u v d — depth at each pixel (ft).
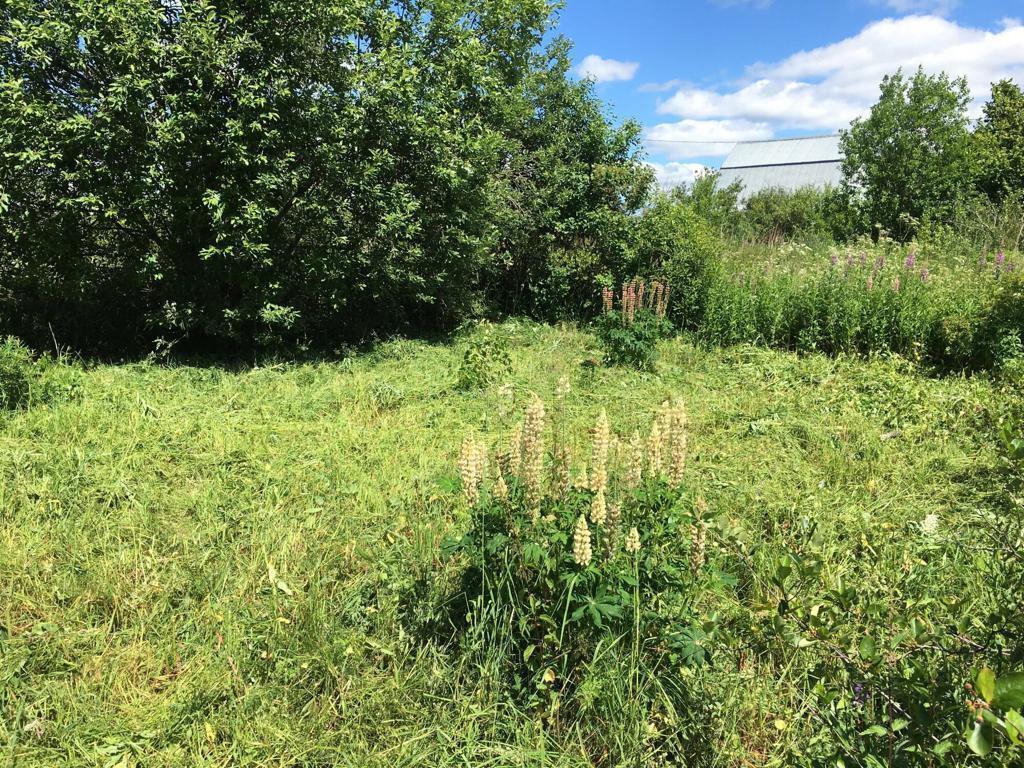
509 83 38.47
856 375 23.66
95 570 11.02
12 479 14.03
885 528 12.76
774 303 29.30
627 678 8.17
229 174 23.50
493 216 33.37
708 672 8.66
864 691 7.66
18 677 8.79
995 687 4.70
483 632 8.93
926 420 18.57
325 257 26.43
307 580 11.16
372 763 7.73
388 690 8.73
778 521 13.37
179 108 22.04
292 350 27.14
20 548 11.60
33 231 21.72
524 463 8.89
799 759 7.34
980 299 25.59
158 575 11.09
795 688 8.54
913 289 26.96
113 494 13.69
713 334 29.73
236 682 8.91
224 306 25.35
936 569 11.15
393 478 15.23
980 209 48.08
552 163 37.32
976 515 13.02
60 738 8.00
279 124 24.02
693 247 34.17
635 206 37.37
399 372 25.29
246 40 22.47
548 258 37.40
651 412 20.66
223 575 11.09
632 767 7.53
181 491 14.30
